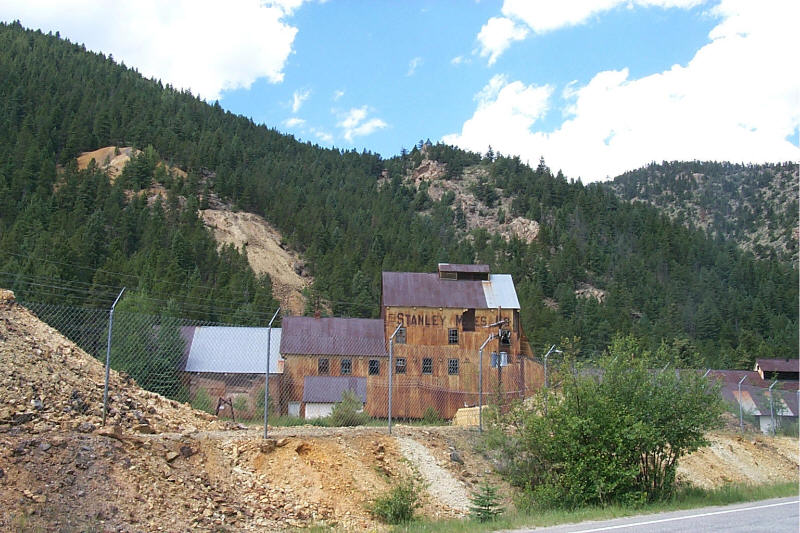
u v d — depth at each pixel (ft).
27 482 39.60
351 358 148.15
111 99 553.23
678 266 462.60
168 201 394.73
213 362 136.15
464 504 59.36
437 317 162.50
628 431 60.03
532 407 67.46
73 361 60.44
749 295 422.00
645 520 47.03
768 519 46.26
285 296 354.54
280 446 55.47
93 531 37.37
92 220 299.38
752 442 110.32
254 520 45.42
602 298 398.62
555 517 50.11
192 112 624.59
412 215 598.75
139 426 53.52
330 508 50.08
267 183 497.87
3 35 614.34
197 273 282.15
